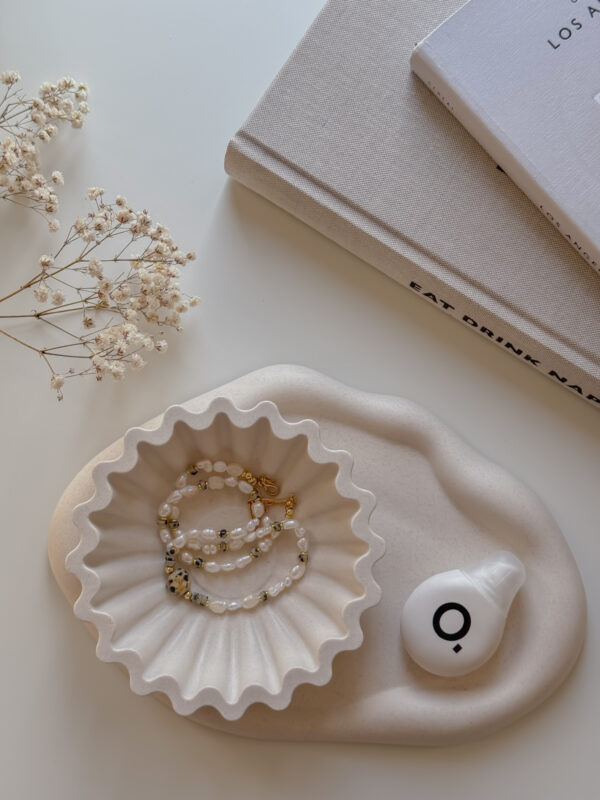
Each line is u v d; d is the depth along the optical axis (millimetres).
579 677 322
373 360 340
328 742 313
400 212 320
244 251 343
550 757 317
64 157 344
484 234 319
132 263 327
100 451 332
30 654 319
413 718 302
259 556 314
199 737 316
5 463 328
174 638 299
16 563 323
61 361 336
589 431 338
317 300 342
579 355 315
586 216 301
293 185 320
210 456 312
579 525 332
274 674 285
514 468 336
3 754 312
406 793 314
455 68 307
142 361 311
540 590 314
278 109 322
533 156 304
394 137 322
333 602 291
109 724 316
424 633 294
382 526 320
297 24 351
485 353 341
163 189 345
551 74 308
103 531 287
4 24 348
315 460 281
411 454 326
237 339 340
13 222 339
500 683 308
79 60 348
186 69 349
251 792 313
